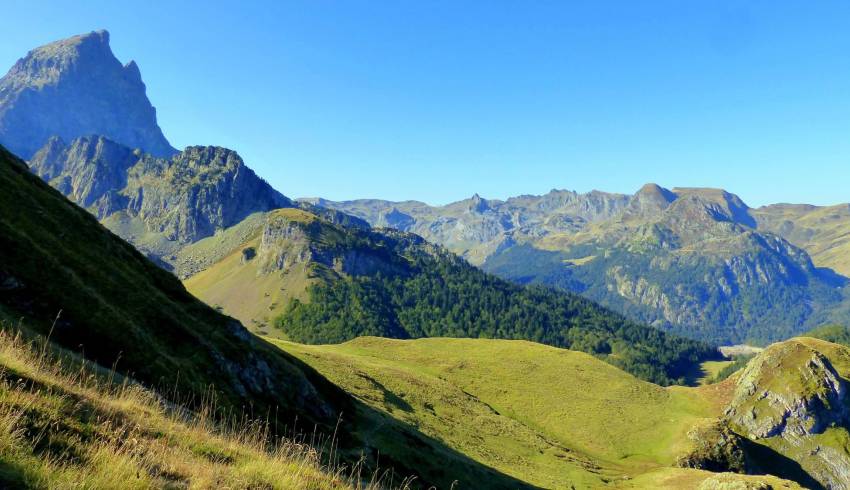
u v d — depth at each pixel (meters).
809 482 138.25
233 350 44.03
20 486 8.09
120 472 9.77
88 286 34.78
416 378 118.69
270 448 17.80
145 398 19.17
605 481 93.06
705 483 85.44
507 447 94.56
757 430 150.50
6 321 22.66
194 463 12.26
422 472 56.22
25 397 11.52
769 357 168.12
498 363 155.00
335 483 14.36
